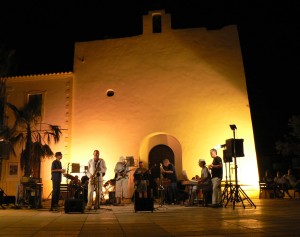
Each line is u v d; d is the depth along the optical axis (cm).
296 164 1614
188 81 1451
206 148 1370
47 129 1491
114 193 1188
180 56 1484
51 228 531
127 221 620
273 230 464
